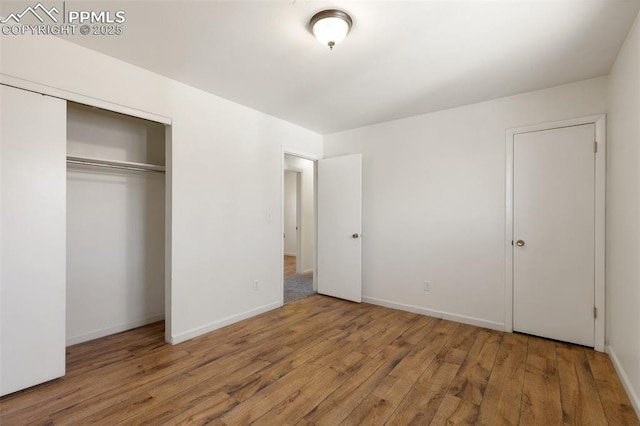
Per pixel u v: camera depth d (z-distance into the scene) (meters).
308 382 2.10
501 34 2.01
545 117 2.86
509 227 3.03
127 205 3.13
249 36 2.05
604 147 2.57
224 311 3.16
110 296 2.99
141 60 2.38
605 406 1.84
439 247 3.47
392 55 2.29
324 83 2.78
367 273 4.07
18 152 1.91
